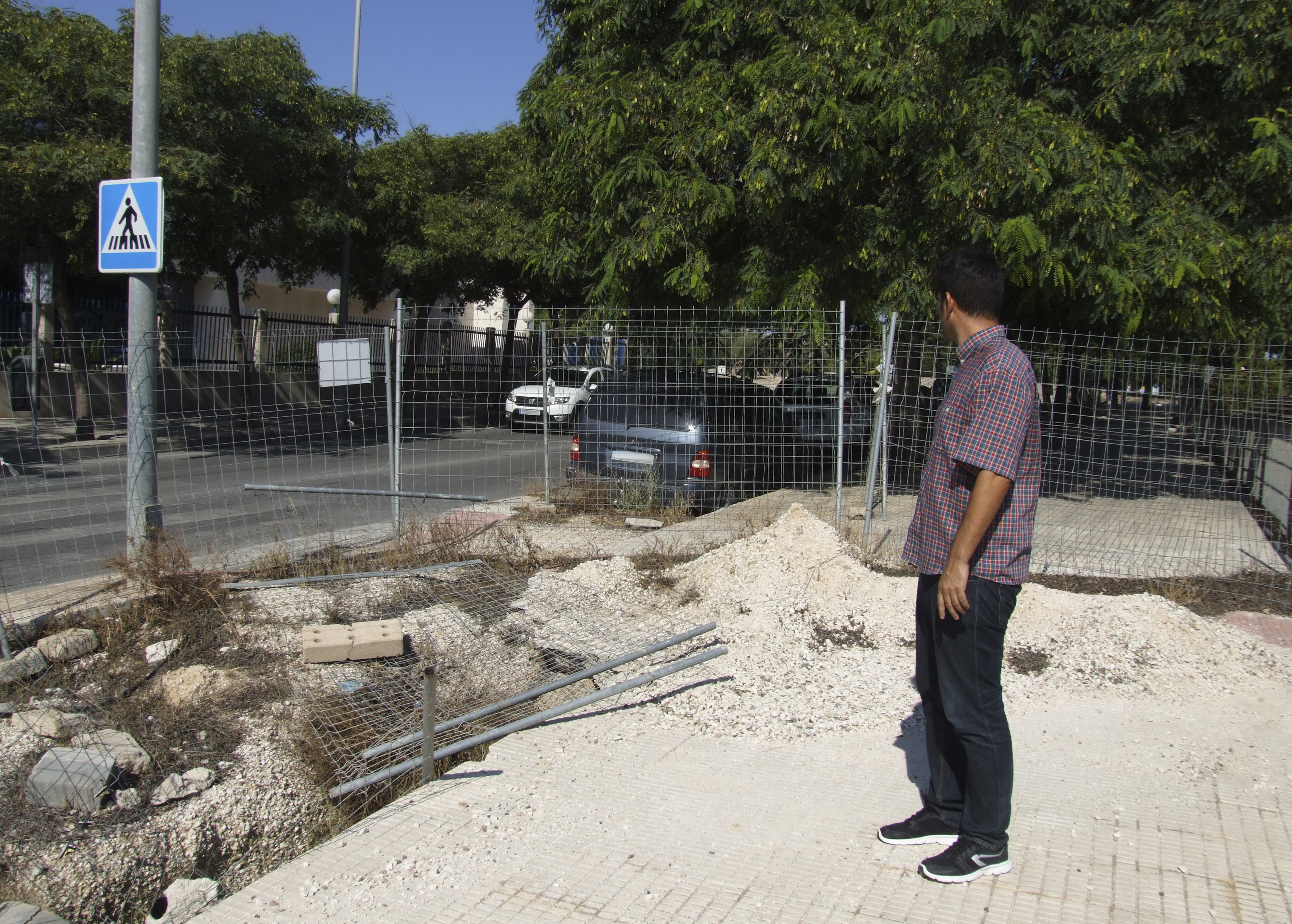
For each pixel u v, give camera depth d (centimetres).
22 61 1252
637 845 306
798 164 894
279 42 1535
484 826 317
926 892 278
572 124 1059
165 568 523
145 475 574
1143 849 301
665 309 883
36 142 1200
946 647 279
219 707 409
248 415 1079
